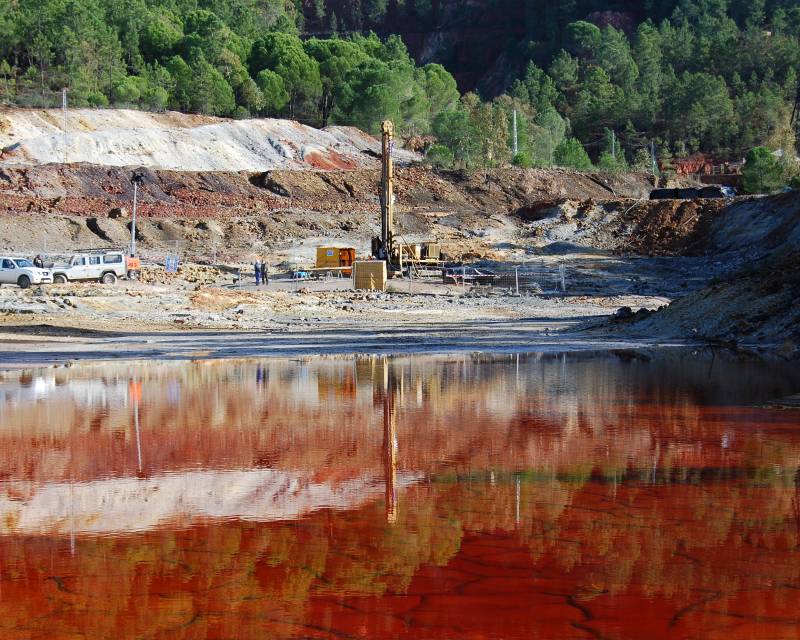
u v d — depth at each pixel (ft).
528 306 288.71
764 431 62.80
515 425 65.92
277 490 44.39
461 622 26.21
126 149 655.76
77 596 28.81
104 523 38.11
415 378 101.09
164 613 27.22
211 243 480.23
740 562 31.68
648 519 37.86
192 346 152.76
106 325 198.70
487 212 635.66
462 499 41.91
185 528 37.19
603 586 29.27
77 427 66.28
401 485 45.27
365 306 276.21
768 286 176.55
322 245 484.74
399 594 28.66
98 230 463.42
